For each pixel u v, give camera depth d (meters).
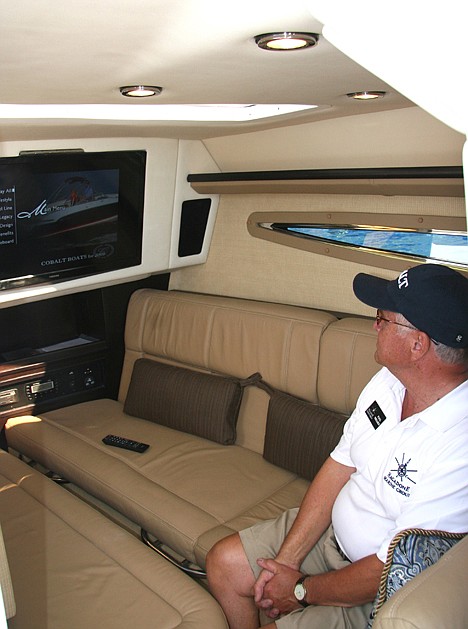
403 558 1.58
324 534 2.17
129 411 3.54
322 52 1.46
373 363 2.77
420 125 2.64
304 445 2.82
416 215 2.96
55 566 2.17
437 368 1.73
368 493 1.92
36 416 3.63
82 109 2.50
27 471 2.85
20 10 1.05
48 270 3.35
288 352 3.09
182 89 1.96
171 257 3.82
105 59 1.46
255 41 1.34
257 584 2.06
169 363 3.71
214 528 2.49
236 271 3.84
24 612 1.95
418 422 1.77
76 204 3.27
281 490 2.79
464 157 0.85
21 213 3.09
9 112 2.34
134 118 2.61
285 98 2.23
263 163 3.45
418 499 1.70
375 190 2.95
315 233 3.39
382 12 0.80
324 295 3.42
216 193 3.72
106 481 2.86
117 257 3.58
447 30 0.77
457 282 1.70
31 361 3.66
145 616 1.93
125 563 2.18
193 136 3.38
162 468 2.99
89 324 3.98
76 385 3.88
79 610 1.96
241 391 3.23
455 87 0.81
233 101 2.29
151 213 3.60
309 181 3.15
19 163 2.96
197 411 3.25
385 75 0.85
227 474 2.92
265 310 3.27
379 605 1.58
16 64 1.48
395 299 1.72
